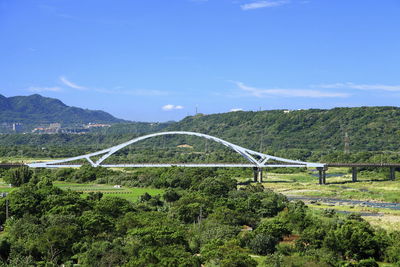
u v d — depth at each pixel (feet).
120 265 322.34
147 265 311.06
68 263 328.90
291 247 396.57
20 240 362.74
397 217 571.69
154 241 364.58
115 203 481.87
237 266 322.55
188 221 488.85
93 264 323.57
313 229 411.95
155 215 460.96
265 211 533.96
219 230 410.93
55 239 354.33
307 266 337.93
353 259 384.27
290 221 463.83
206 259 341.00
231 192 638.53
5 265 314.96
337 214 576.20
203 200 525.34
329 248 389.80
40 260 347.97
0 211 447.83
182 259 318.86
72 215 417.28
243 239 395.34
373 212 609.83
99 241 359.05
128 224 410.11
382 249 384.68
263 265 345.92
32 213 454.81
